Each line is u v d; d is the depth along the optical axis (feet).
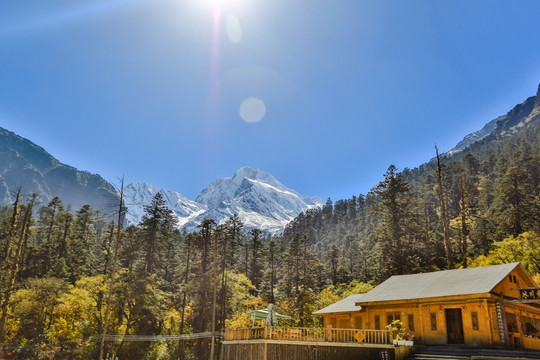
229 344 82.74
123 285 160.76
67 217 239.50
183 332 181.47
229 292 192.75
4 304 140.97
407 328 82.89
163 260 202.28
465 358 64.85
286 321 178.09
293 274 223.71
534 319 85.15
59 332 155.02
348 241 388.98
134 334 158.92
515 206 218.38
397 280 97.91
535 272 137.69
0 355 137.28
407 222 180.75
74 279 207.92
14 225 167.43
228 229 256.73
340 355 71.97
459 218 161.68
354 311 95.40
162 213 195.00
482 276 79.56
